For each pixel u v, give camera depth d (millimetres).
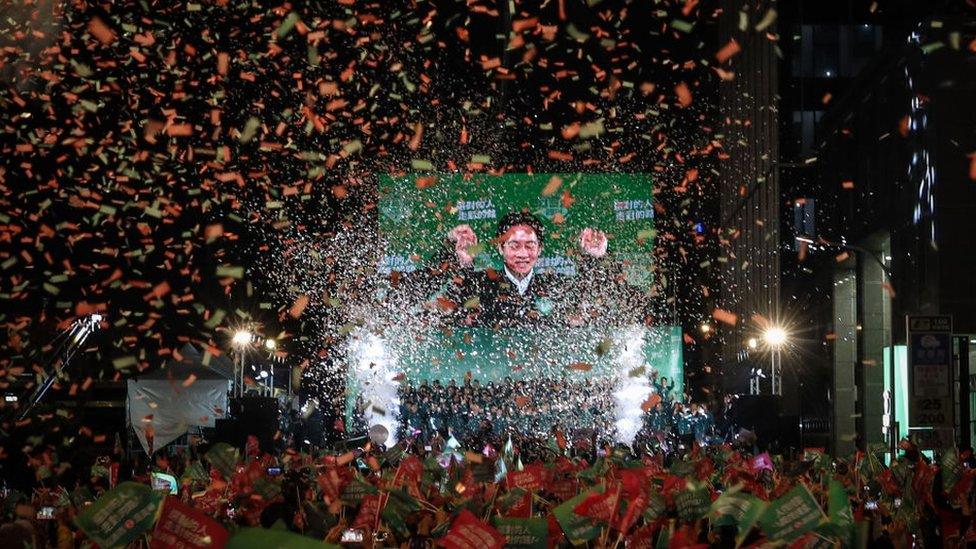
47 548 11344
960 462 19281
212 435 29547
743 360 54031
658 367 46844
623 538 10586
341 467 16469
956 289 33188
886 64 39438
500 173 48188
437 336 46625
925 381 24359
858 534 9781
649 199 48406
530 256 47750
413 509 11578
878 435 44562
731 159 60875
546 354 46781
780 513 9250
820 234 49000
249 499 13531
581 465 19547
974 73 33531
